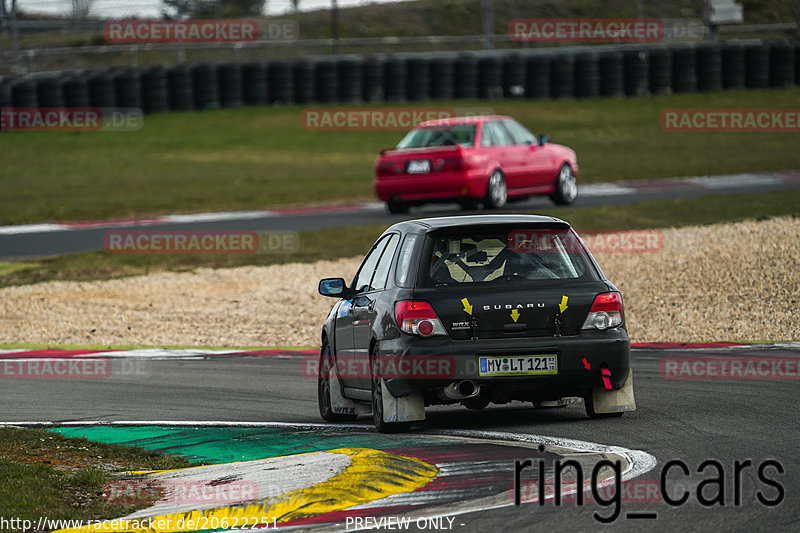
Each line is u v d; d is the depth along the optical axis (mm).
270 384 40125
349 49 194000
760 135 121062
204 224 83562
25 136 131250
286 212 88312
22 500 21531
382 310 28156
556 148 81250
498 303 27078
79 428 32250
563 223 28797
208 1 163250
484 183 74250
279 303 59812
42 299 62625
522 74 139500
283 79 139500
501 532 18188
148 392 39125
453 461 23719
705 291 53906
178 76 138375
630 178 99125
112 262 71688
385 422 27547
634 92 140250
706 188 90438
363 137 127750
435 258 27750
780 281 53969
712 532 17734
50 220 88562
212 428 31328
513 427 28125
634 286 56125
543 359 27000
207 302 61000
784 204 73625
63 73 139750
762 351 42375
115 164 115750
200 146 123812
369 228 76875
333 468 23422
